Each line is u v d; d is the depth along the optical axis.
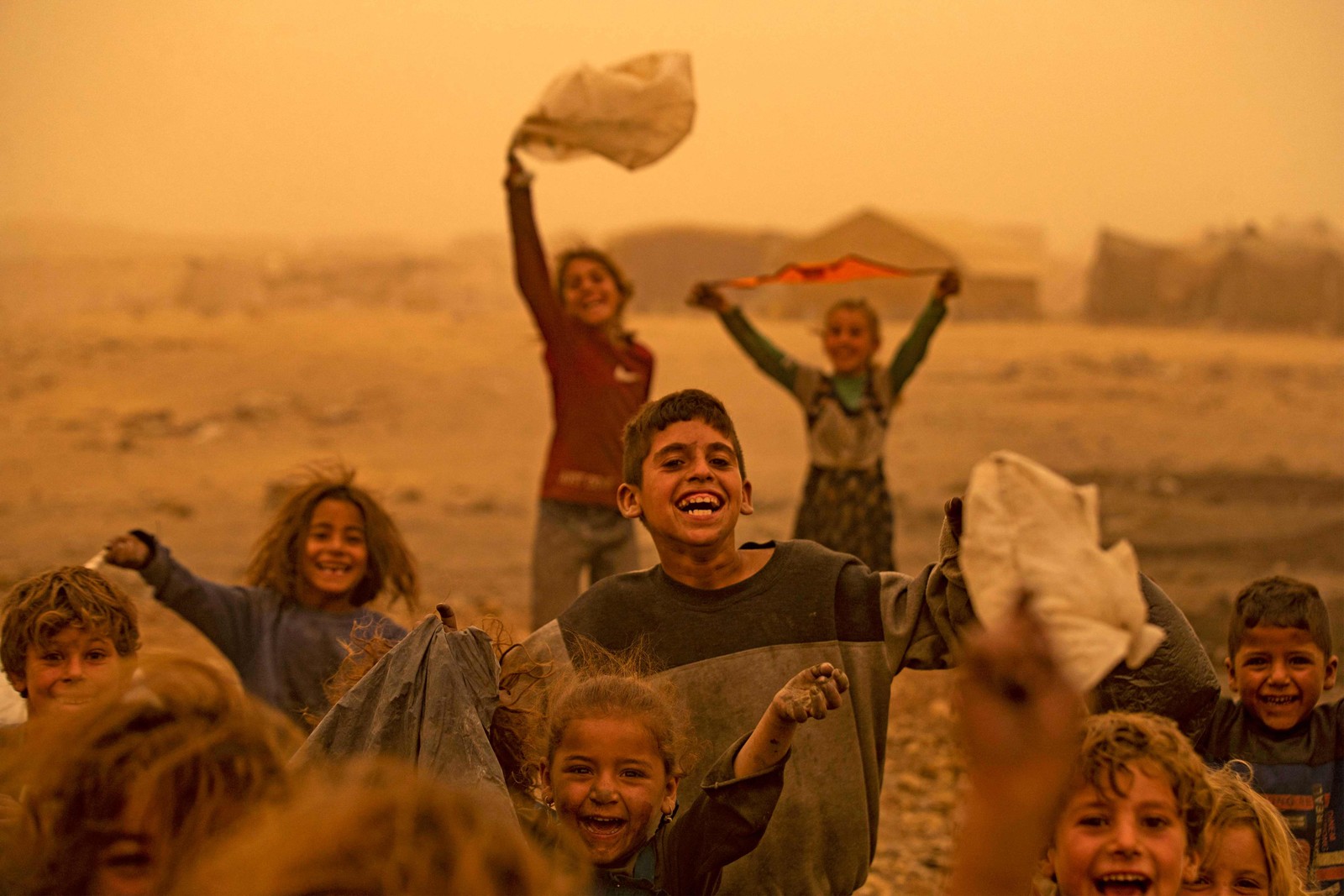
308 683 4.54
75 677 3.48
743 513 3.25
